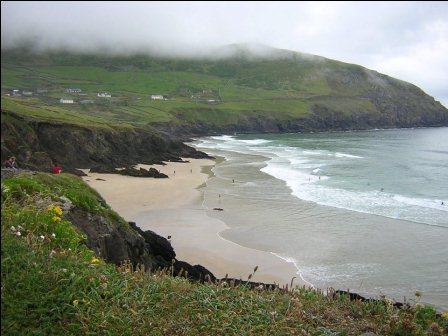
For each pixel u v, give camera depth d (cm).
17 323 718
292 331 783
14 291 768
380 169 7525
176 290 903
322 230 3666
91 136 7719
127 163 7794
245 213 4206
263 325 802
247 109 19300
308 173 6950
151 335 751
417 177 6756
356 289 2467
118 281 898
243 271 2730
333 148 11600
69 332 727
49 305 764
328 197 5047
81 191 1738
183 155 9119
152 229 3616
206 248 3152
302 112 19750
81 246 1070
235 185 5759
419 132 18550
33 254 868
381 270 2767
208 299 876
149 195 5016
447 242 3356
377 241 3378
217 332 778
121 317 782
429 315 911
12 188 1223
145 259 1877
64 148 7300
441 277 2645
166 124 15875
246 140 14625
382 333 818
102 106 17525
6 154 6134
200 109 18525
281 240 3369
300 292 1022
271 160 8681
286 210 4359
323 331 798
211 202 4681
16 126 6862
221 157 9331
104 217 1653
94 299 811
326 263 2892
